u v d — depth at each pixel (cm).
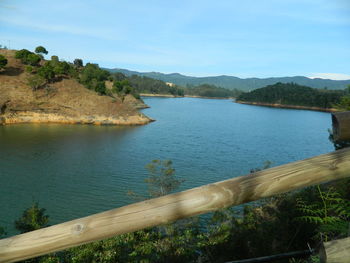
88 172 2938
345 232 204
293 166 123
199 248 906
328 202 238
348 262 107
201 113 11012
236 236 771
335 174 125
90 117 6612
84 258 745
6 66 7512
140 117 7150
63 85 7394
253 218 837
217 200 117
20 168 2941
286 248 614
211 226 1049
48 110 6500
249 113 12612
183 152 4131
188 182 2722
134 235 906
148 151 4066
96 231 114
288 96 18900
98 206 2102
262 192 120
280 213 702
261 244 692
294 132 7162
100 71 10719
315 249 293
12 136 4616
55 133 5103
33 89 6725
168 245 896
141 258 812
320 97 16762
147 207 116
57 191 2364
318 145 5444
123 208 117
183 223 1117
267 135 6444
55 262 692
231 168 3375
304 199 524
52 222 1817
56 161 3294
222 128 7150
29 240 115
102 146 4238
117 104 7306
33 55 7900
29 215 862
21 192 2292
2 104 6025
